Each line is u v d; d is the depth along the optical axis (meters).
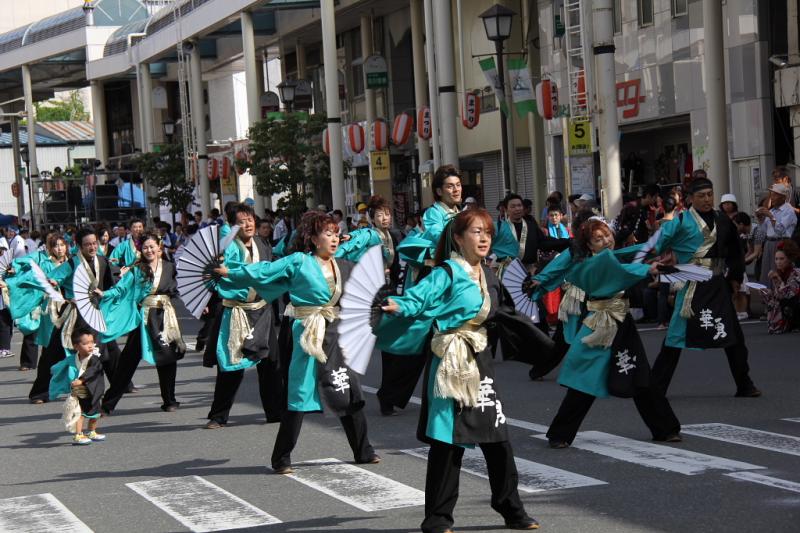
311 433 12.47
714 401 12.82
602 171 23.56
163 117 70.75
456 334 7.78
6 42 70.50
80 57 70.19
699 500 8.53
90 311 14.59
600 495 8.84
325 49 35.88
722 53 25.73
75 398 12.69
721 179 25.91
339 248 14.24
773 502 8.37
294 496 9.49
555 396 13.91
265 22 50.38
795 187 25.16
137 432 13.33
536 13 37.31
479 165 34.94
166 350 14.60
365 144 41.16
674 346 12.65
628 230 20.09
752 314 21.38
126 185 58.78
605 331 10.45
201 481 10.34
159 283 14.62
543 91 30.59
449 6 29.62
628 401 13.17
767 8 27.02
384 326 7.70
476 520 8.33
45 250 18.06
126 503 9.64
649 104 31.28
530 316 11.43
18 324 17.25
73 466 11.51
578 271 10.62
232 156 50.12
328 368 10.30
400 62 47.16
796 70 25.86
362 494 9.41
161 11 57.47
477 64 41.12
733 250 12.62
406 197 41.62
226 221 13.82
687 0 29.28
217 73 65.62
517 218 16.36
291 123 40.28
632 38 31.77
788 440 10.53
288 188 41.03
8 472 11.41
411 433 12.09
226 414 13.35
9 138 88.38
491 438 7.76
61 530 8.84
